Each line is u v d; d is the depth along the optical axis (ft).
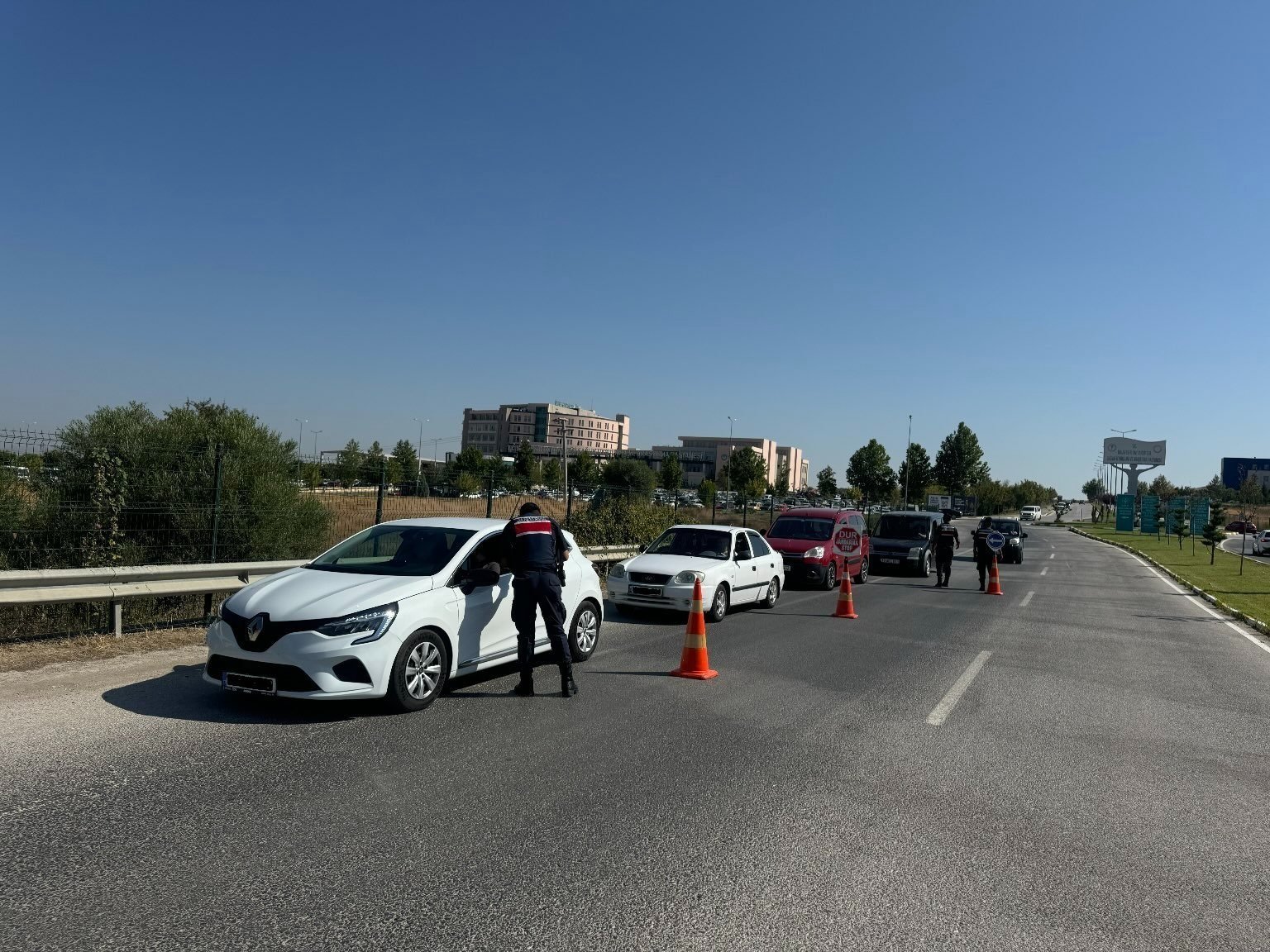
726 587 44.21
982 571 68.03
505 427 620.08
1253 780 20.35
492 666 26.02
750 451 348.79
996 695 28.71
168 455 39.34
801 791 18.07
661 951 11.37
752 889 13.34
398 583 23.63
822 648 36.68
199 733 20.24
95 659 26.94
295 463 45.11
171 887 12.57
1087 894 13.70
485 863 13.87
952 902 13.21
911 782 19.04
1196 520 213.05
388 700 22.41
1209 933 12.53
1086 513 476.13
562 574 26.05
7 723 20.16
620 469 271.90
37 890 12.30
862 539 70.44
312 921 11.74
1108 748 22.68
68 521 34.65
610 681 28.09
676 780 18.40
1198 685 32.27
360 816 15.64
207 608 34.73
